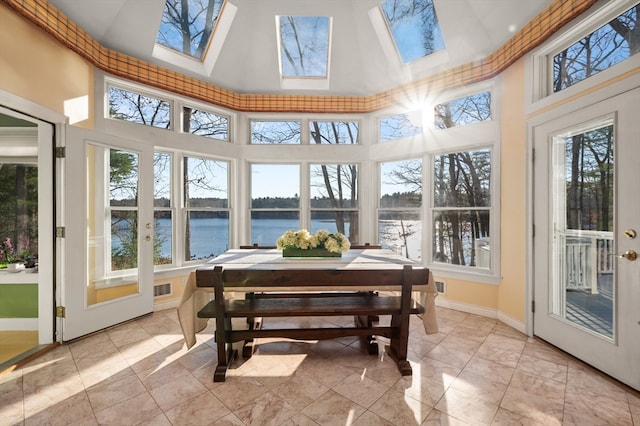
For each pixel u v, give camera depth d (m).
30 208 2.97
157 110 3.23
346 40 3.44
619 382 1.78
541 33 2.26
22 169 2.95
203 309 1.92
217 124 3.72
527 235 2.51
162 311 3.13
